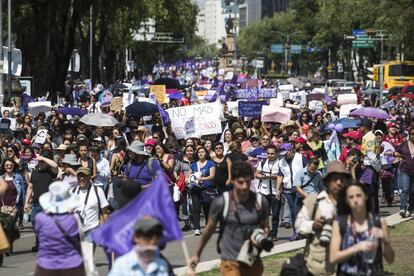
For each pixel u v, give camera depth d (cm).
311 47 12838
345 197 904
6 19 4725
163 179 885
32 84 4488
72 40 4972
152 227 827
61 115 3186
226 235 1032
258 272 1038
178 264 1575
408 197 2136
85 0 4906
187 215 2114
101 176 1930
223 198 1030
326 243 955
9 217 1214
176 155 2330
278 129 2628
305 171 1781
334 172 1017
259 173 1886
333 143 2392
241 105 3438
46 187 1733
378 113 2906
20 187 2033
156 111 3131
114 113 3328
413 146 2128
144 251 827
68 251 1074
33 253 1803
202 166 1939
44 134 2436
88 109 3778
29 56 4822
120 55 9281
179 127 2723
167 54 14025
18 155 2070
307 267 1009
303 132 2833
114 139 2434
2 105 3431
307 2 12862
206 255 1694
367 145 2206
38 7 4728
